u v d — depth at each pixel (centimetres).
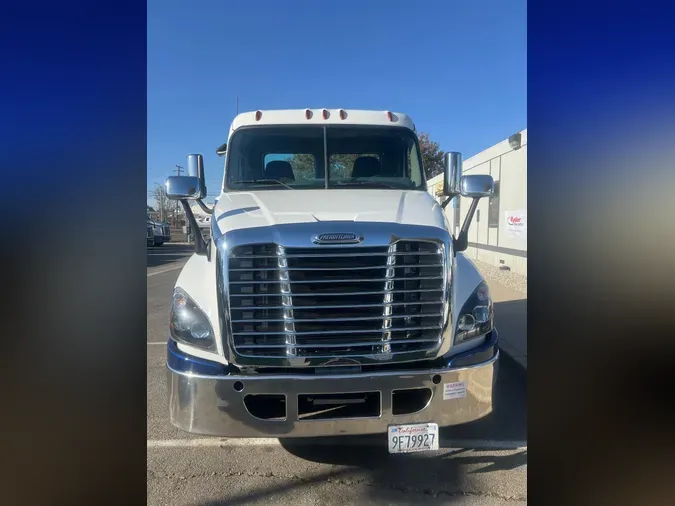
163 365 523
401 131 435
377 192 390
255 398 282
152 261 1848
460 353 298
